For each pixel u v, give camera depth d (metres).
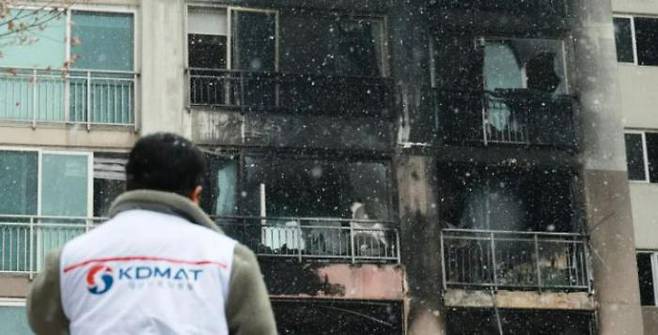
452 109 41.69
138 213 5.02
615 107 43.34
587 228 42.12
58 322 4.91
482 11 42.84
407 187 40.53
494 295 40.22
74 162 38.09
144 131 38.81
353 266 39.22
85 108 38.56
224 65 40.31
